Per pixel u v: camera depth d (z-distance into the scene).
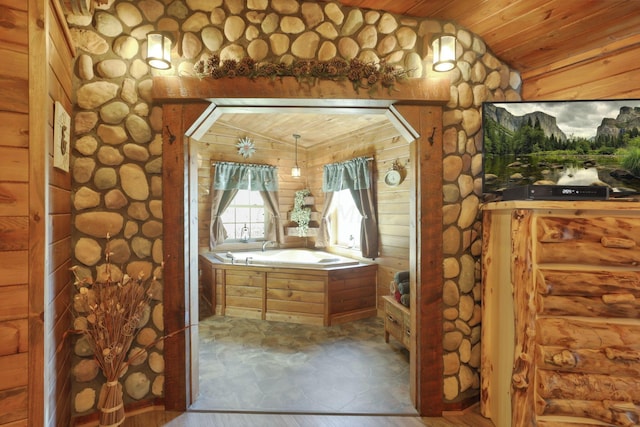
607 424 1.58
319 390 2.35
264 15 2.05
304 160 5.82
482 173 2.10
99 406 1.80
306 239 5.76
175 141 2.05
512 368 1.77
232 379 2.49
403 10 2.08
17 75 1.26
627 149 1.96
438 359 2.09
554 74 2.30
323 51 2.07
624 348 1.56
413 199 2.17
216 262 4.17
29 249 1.29
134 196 2.01
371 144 4.31
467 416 2.08
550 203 1.62
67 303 1.79
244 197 5.50
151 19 2.01
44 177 1.31
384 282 4.02
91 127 1.92
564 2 1.85
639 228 1.59
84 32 1.89
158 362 2.07
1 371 1.24
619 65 2.02
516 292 1.70
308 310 3.80
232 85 1.99
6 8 1.24
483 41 2.23
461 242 2.14
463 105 2.14
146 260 2.04
